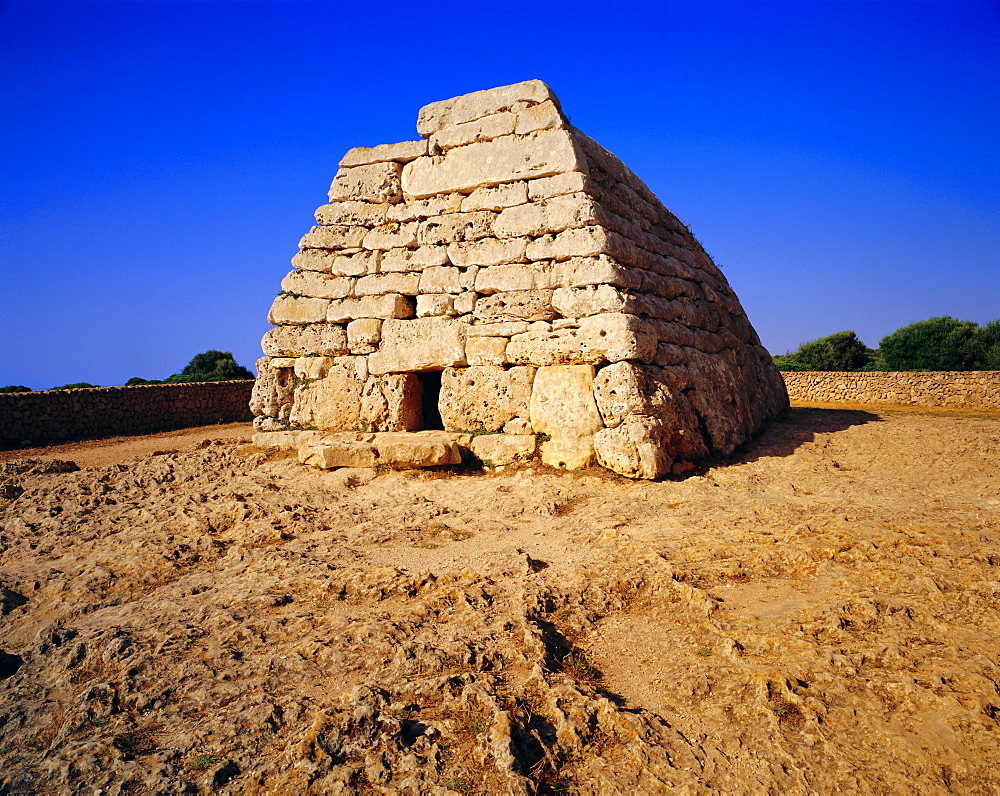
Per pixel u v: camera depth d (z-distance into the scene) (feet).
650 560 19.04
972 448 32.73
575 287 32.50
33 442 61.77
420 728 11.90
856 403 84.23
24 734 12.71
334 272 39.55
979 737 10.99
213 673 14.17
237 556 21.40
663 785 10.67
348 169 40.55
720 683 13.25
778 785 10.59
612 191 38.04
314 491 29.30
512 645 14.79
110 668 14.62
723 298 46.50
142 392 72.33
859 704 12.16
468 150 37.04
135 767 11.14
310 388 39.14
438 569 19.42
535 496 27.48
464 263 35.81
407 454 32.42
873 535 19.02
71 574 20.65
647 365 32.37
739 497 25.67
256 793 10.58
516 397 33.83
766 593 16.96
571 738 11.73
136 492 31.22
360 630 15.53
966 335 103.30
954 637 13.91
